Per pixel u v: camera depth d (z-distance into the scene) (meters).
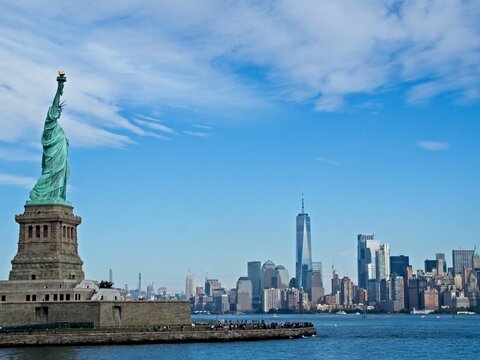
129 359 198.62
